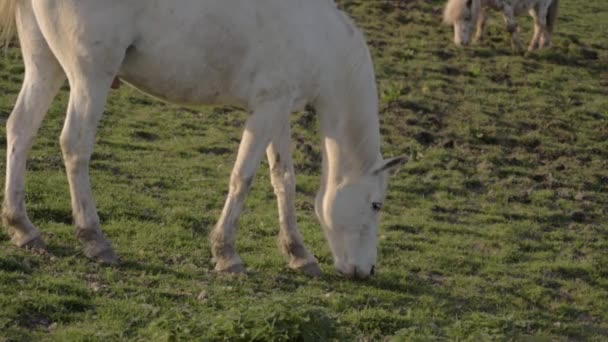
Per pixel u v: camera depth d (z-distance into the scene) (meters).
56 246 10.82
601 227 15.20
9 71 19.19
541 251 13.80
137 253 11.16
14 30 10.66
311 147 17.16
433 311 10.57
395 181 16.16
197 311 9.38
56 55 10.30
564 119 20.75
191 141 16.95
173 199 13.82
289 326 8.20
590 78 24.14
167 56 10.28
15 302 8.93
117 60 10.14
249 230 12.91
